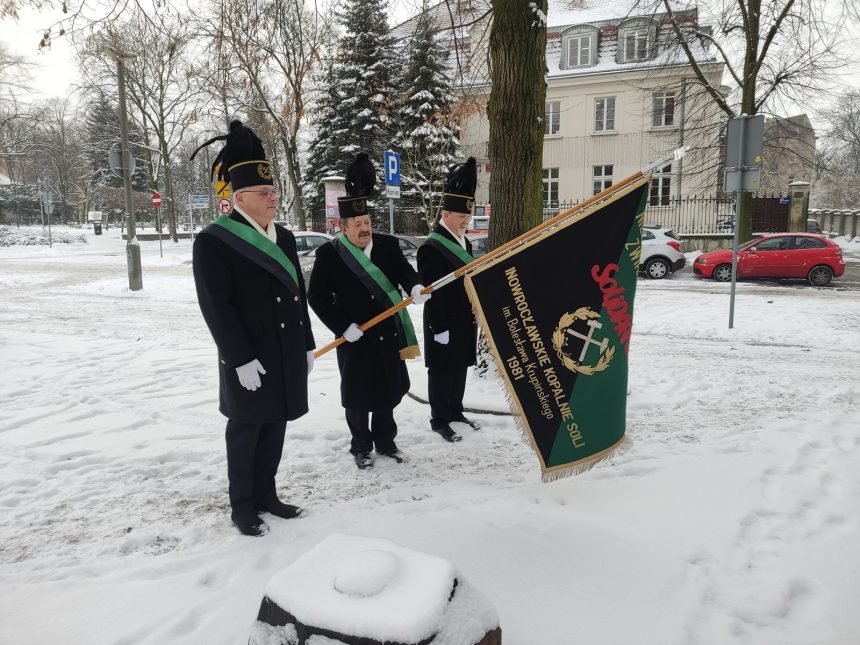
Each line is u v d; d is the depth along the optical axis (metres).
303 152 36.59
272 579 2.04
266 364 3.19
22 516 3.47
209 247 3.07
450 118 9.89
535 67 5.70
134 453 4.38
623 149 27.75
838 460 3.99
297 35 7.96
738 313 10.16
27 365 7.07
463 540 2.99
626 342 3.33
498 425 5.00
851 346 7.83
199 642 2.33
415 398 5.62
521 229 5.85
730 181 8.70
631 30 26.72
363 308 4.06
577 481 3.78
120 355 7.58
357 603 1.88
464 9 8.56
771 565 2.77
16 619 2.49
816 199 52.78
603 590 2.58
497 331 3.35
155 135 40.19
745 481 3.64
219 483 3.91
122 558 3.00
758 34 17.17
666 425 4.84
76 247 35.16
